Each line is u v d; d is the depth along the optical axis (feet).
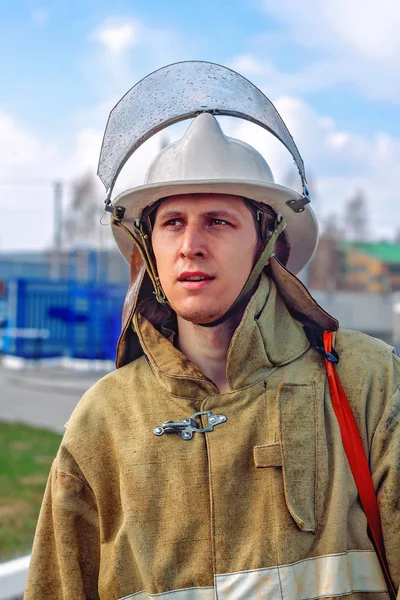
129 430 4.73
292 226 5.15
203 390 4.68
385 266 211.41
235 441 4.51
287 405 4.58
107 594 4.58
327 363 4.80
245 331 4.56
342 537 4.30
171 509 4.46
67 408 35.19
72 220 132.05
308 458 4.46
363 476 4.47
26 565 12.20
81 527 4.83
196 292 4.46
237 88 5.02
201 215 4.47
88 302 53.36
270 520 4.35
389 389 4.68
